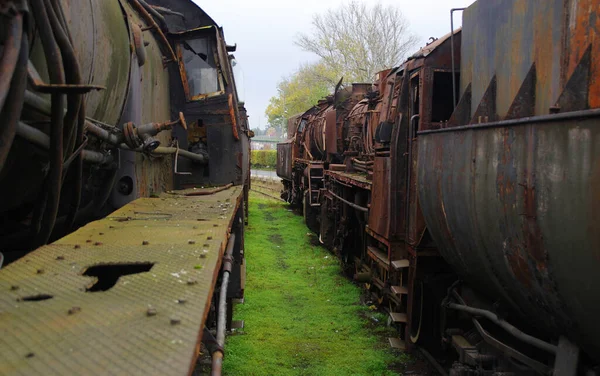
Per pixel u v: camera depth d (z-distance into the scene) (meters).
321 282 8.18
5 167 2.39
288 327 6.07
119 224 2.97
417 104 5.62
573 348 2.84
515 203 2.86
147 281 1.71
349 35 32.03
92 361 1.11
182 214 3.48
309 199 12.62
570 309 2.60
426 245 5.21
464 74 4.41
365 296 7.43
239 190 6.00
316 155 14.85
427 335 5.28
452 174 3.76
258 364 4.99
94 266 1.92
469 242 3.60
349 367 4.99
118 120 3.88
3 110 1.85
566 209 2.42
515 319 3.88
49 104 2.36
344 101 11.86
